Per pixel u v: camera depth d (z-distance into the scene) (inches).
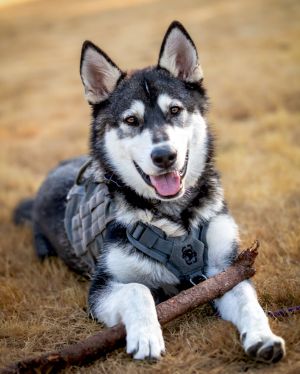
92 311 147.6
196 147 156.9
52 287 183.8
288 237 185.8
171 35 163.3
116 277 149.4
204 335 133.6
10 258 211.0
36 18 1063.6
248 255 143.3
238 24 673.6
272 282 157.2
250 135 332.8
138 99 157.1
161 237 145.7
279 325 131.6
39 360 120.3
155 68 166.9
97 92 165.8
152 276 149.1
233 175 268.7
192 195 152.2
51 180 212.2
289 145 298.2
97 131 165.8
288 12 690.8
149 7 956.6
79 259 182.1
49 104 500.1
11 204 281.0
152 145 144.6
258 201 230.7
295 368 114.4
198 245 147.8
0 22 1055.6
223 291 137.2
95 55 162.4
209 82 463.8
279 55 516.7
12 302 171.5
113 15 945.5
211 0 898.1
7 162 356.2
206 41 617.9
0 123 459.5
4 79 623.2
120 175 156.4
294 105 378.6
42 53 742.5
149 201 150.1
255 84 434.9
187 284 151.7
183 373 120.0
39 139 401.1
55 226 195.8
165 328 141.6
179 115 156.2
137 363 123.7
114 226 152.4
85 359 125.8
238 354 123.4
